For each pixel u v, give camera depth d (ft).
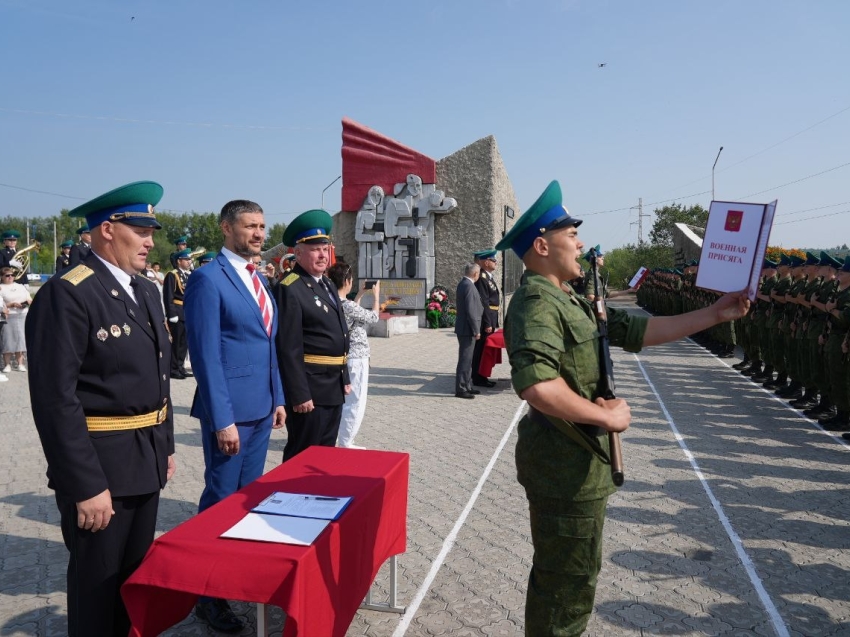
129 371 8.48
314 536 7.73
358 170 60.85
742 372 35.86
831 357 23.24
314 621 7.53
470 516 15.35
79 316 7.97
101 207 8.60
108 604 8.34
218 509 8.67
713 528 14.70
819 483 17.75
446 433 23.04
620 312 8.77
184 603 8.36
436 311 59.16
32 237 245.04
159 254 218.18
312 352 13.84
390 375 35.42
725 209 8.55
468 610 11.16
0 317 32.91
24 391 30.09
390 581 11.13
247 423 11.69
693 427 23.91
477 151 59.31
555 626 7.73
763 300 32.45
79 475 7.69
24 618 10.82
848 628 10.68
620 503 16.19
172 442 9.62
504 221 65.87
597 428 7.56
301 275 13.89
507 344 7.59
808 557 13.25
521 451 7.86
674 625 10.73
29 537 14.15
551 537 7.59
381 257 60.70
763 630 10.60
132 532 8.82
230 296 11.39
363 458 11.11
